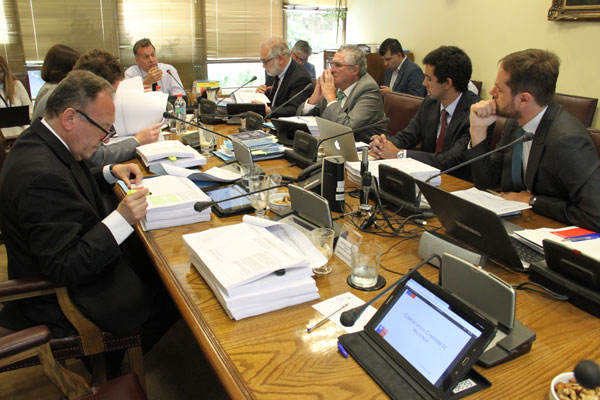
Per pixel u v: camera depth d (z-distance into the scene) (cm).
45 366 110
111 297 139
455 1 427
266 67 365
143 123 263
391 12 509
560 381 78
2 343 104
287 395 81
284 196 169
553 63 164
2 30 420
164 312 173
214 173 198
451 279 100
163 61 504
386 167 163
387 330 92
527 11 365
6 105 373
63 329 139
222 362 89
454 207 125
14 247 133
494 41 396
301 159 217
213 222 157
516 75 166
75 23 449
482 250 132
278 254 113
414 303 91
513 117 176
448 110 249
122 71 245
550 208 160
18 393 179
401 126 317
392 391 80
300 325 101
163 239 144
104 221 132
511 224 153
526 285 118
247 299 102
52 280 126
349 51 283
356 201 177
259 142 242
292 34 564
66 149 140
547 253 113
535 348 94
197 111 317
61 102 133
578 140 155
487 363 87
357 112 274
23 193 123
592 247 123
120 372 172
